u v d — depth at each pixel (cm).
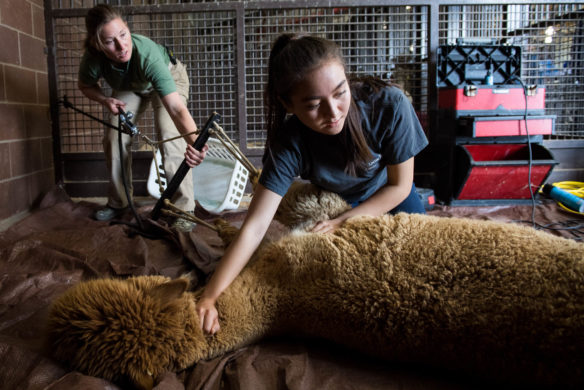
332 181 184
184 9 420
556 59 462
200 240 263
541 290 106
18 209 367
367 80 170
